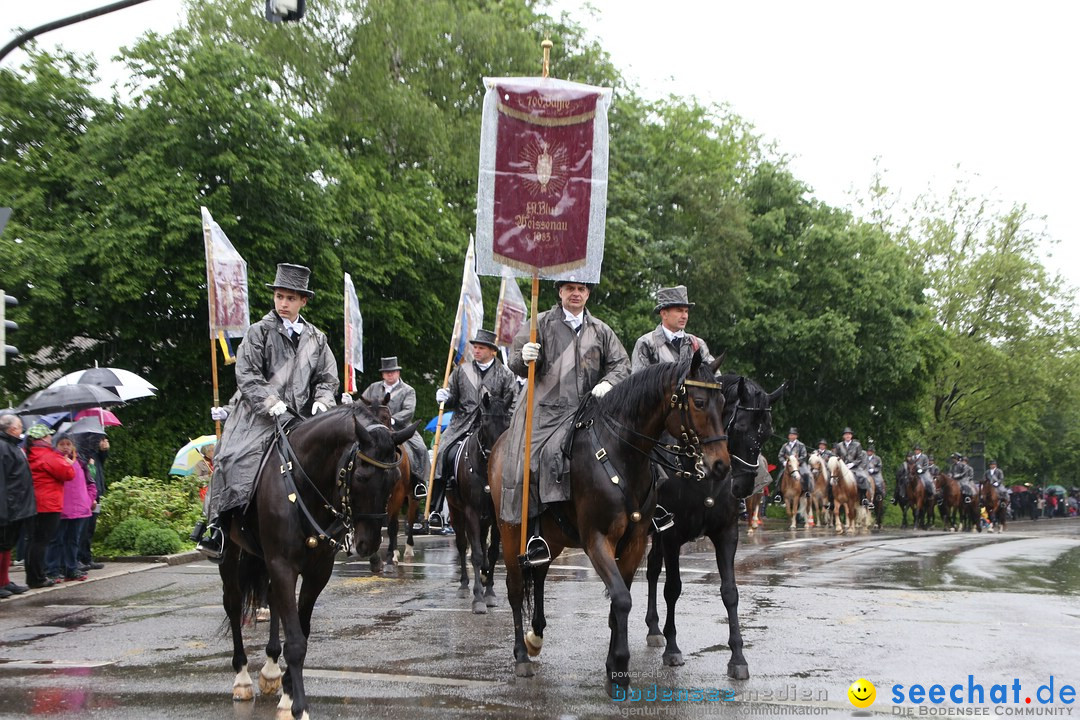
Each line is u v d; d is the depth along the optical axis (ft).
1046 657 29.45
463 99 114.73
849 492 92.58
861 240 145.69
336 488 23.67
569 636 33.27
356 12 106.93
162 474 86.63
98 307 88.48
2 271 82.94
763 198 150.00
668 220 136.46
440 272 108.99
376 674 27.66
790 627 34.50
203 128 86.63
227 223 85.66
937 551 67.46
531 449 27.66
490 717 23.36
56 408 48.88
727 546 28.66
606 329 29.35
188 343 92.84
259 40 104.27
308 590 24.95
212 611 38.68
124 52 88.63
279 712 23.13
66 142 93.97
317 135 95.96
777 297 142.00
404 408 53.47
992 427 212.84
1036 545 80.74
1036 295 191.11
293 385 26.91
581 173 28.71
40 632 34.45
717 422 25.16
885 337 143.02
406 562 55.31
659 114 159.22
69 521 47.32
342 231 94.32
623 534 26.08
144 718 23.53
